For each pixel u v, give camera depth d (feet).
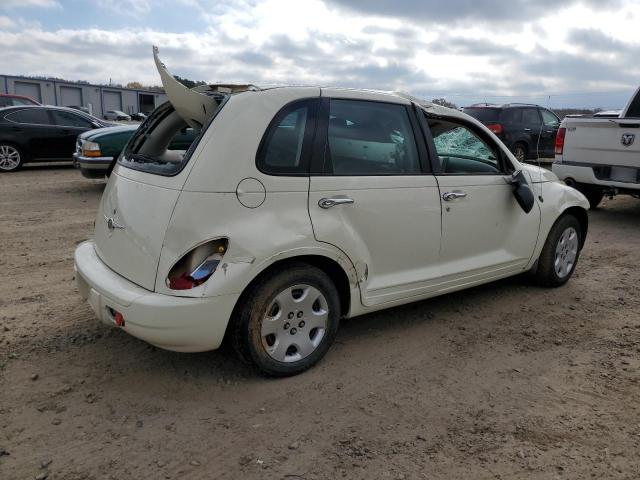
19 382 11.12
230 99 10.73
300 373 11.69
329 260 11.51
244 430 9.78
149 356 12.30
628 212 30.48
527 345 13.43
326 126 11.48
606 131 25.52
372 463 9.00
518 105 46.39
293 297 11.19
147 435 9.57
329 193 11.27
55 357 12.17
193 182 10.05
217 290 9.95
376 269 12.34
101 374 11.53
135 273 10.59
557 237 16.83
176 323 9.86
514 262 15.56
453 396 11.09
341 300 12.24
